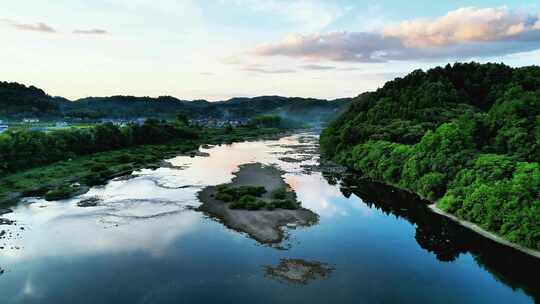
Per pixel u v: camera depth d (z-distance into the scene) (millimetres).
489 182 48562
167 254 37594
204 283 31875
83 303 28672
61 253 37531
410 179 65750
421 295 30672
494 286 32375
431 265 36250
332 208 55188
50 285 31234
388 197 62469
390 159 74062
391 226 47594
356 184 72188
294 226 46500
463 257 38281
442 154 61312
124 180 73312
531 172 45062
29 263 35188
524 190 42344
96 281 31984
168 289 30797
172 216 49625
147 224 46406
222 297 29688
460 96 125062
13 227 45094
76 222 47031
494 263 36812
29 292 30094
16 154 76000
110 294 29984
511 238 40875
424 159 64375
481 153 57844
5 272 33375
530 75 125312
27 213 50781
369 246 40781
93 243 40188
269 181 72500
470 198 48375
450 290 31562
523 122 59625
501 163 50312
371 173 77938
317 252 38719
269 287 31391
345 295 30375
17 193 61000
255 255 37625
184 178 75312
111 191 63781
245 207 53250
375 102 131625
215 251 38438
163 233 43344
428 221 50031
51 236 42156
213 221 47719
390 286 32031
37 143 83438
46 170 77000
